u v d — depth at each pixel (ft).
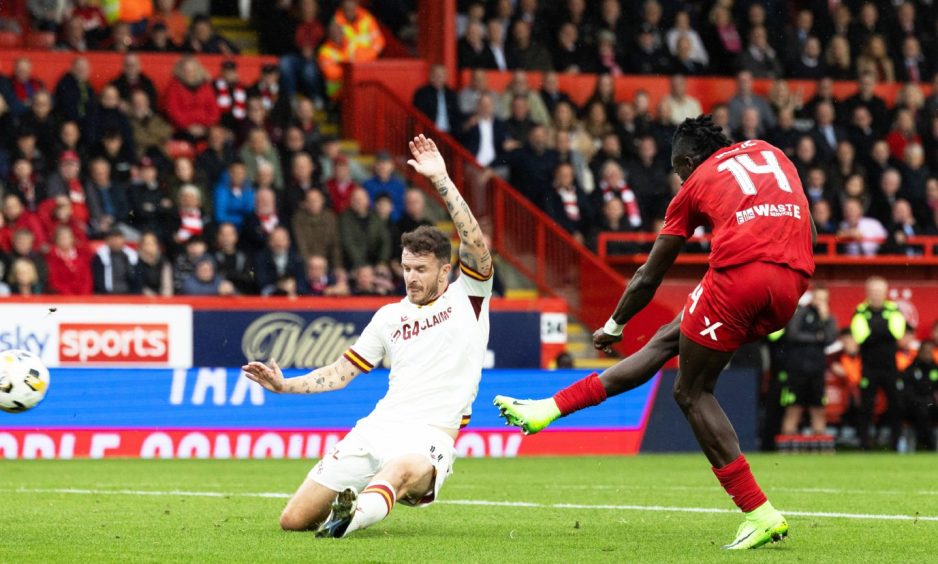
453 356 45.75
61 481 76.69
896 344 124.36
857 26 163.63
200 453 103.50
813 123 151.64
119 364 102.17
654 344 45.78
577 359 125.90
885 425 130.41
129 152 121.19
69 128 118.52
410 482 44.32
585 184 137.80
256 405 105.09
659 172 139.85
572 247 128.98
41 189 114.93
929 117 157.38
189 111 127.24
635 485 77.20
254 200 121.39
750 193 43.78
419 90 137.80
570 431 112.98
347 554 41.06
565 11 151.64
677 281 135.33
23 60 123.13
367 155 139.74
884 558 41.83
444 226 133.69
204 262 112.47
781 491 73.82
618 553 42.27
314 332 107.14
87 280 110.01
